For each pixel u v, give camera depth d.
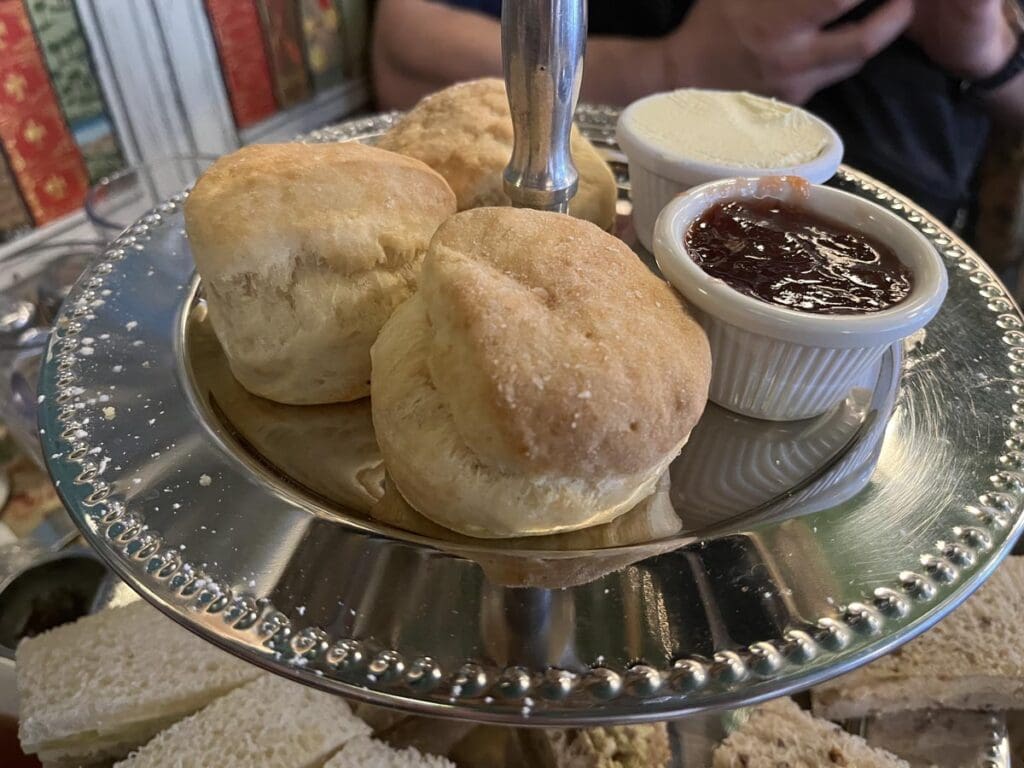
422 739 0.79
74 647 0.84
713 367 0.72
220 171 0.69
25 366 1.01
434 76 1.69
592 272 0.59
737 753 0.75
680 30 1.56
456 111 0.89
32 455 1.02
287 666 0.48
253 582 0.52
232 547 0.55
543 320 0.54
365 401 0.73
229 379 0.74
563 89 0.67
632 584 0.53
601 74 1.56
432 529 0.59
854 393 0.75
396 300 0.69
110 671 0.82
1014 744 0.82
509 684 0.47
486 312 0.53
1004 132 1.56
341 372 0.70
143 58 1.49
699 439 0.71
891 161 1.43
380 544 0.56
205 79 1.63
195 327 0.79
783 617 0.51
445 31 1.67
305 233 0.66
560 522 0.57
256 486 0.60
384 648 0.49
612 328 0.55
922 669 0.80
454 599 0.52
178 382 0.70
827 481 0.64
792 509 0.60
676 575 0.54
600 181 0.90
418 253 0.70
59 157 1.43
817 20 1.37
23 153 1.38
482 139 0.85
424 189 0.73
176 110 1.59
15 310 1.04
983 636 0.83
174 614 0.50
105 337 0.74
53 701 0.79
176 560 0.53
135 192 1.36
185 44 1.56
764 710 0.79
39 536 0.96
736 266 0.73
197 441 0.64
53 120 1.40
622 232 1.00
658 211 0.94
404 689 0.47
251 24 1.69
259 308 0.67
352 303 0.68
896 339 0.66
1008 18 1.50
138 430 0.64
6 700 0.82
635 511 0.61
